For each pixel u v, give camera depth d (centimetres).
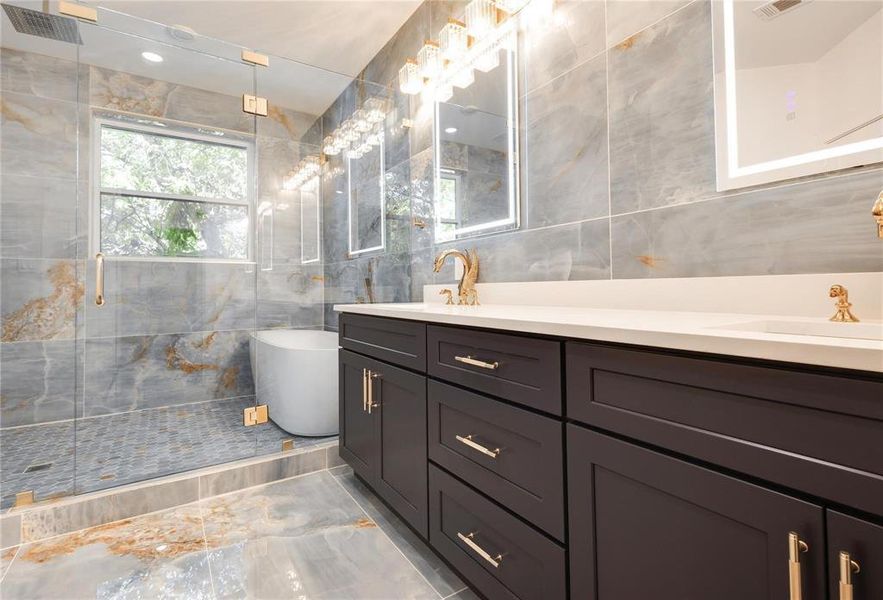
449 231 218
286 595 123
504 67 183
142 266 274
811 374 52
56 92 263
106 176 269
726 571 60
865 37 89
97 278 260
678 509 66
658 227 127
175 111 289
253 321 313
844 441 49
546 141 165
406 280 259
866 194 89
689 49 119
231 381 296
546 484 89
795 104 99
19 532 153
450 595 123
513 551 98
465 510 114
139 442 225
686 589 65
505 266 183
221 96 302
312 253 345
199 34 262
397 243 268
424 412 132
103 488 174
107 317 261
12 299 250
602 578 78
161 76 281
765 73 104
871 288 86
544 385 90
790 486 53
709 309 112
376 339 164
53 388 254
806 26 97
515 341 98
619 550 75
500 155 185
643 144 131
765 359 56
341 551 145
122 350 264
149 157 282
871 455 47
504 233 183
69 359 258
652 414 70
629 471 73
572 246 154
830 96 94
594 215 146
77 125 262
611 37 141
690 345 64
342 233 329
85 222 262
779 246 102
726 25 110
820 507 51
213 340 293
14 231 253
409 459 141
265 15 253
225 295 302
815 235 96
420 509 135
